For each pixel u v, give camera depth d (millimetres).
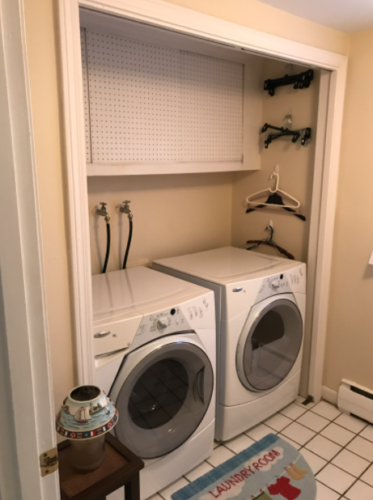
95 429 1168
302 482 1888
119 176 2229
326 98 2135
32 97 1159
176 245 2588
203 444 1956
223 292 1934
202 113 2246
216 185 2734
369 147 2094
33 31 1131
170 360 1795
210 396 1929
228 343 1970
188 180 2566
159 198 2436
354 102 2117
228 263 2316
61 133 1227
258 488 1858
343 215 2260
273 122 2490
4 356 620
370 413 2273
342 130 2184
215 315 1987
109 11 1274
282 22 1796
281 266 2246
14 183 583
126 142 1956
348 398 2359
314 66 2006
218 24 1553
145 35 1902
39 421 686
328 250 2299
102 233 2219
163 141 2098
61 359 1365
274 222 2574
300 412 2418
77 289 1330
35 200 613
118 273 2182
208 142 2305
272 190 2543
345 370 2408
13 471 666
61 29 1154
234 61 2340
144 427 1730
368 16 1850
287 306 2217
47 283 1286
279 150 2477
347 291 2318
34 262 629
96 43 1779
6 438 651
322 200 2234
